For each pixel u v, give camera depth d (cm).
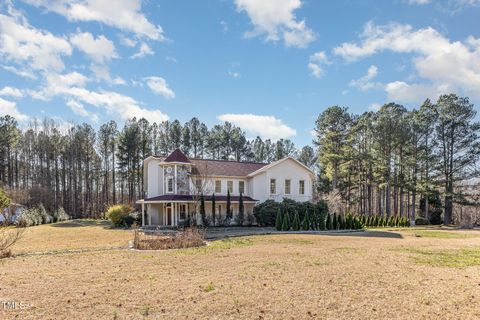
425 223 4722
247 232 2884
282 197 3891
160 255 1546
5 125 6000
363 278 1043
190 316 708
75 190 6325
